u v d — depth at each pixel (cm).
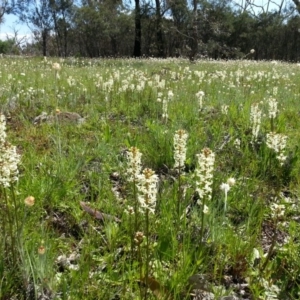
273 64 2042
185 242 283
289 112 672
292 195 383
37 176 375
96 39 6756
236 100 720
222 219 291
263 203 353
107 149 457
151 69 1582
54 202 345
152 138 487
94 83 917
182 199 342
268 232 325
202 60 2534
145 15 3856
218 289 241
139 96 753
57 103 690
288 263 271
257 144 484
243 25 5416
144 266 257
